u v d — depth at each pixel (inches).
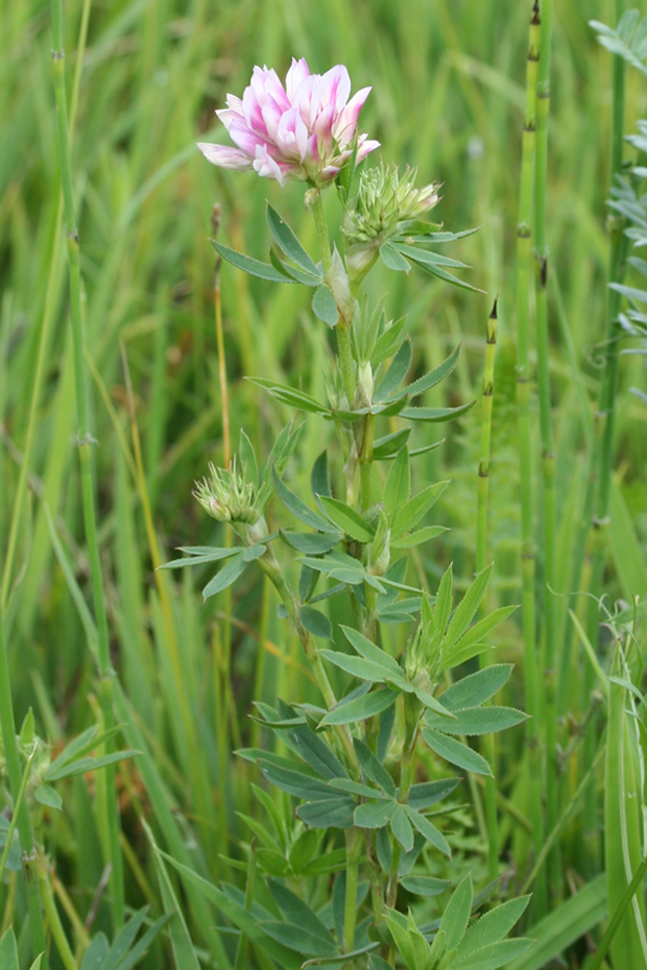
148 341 41.6
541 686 25.3
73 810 26.7
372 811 21.2
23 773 22.5
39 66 45.8
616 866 22.7
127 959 23.1
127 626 27.3
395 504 21.4
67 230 23.8
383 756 22.4
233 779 26.5
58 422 29.3
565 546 27.4
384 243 21.2
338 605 27.3
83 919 25.5
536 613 27.6
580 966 25.3
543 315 24.6
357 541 21.7
